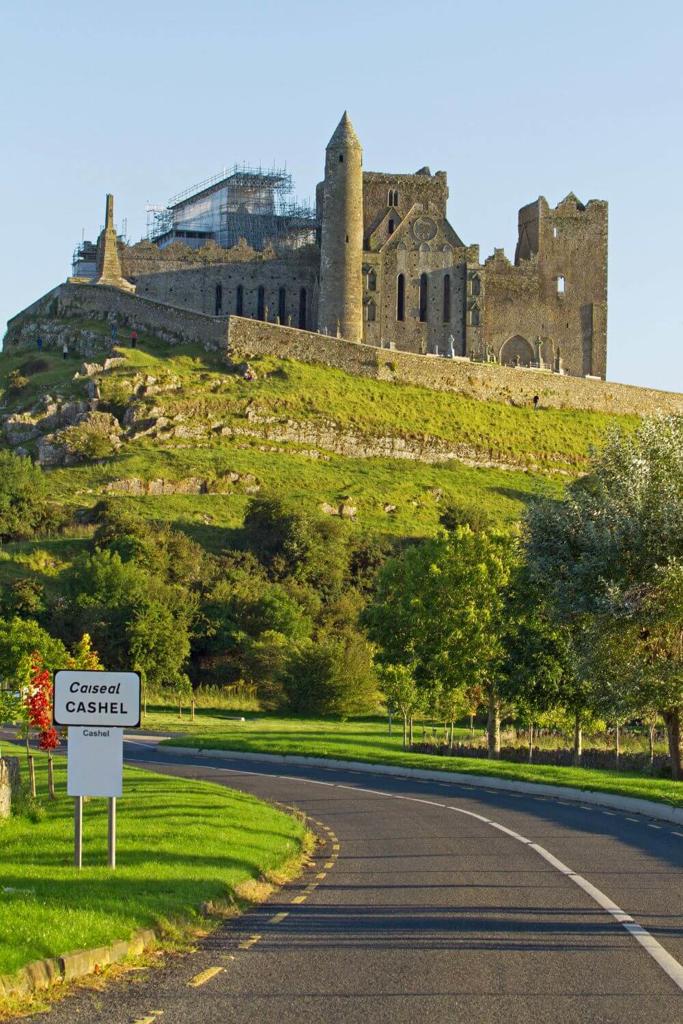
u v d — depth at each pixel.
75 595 109.06
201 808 35.84
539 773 51.44
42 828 32.19
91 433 155.88
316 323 195.62
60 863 25.66
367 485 153.00
